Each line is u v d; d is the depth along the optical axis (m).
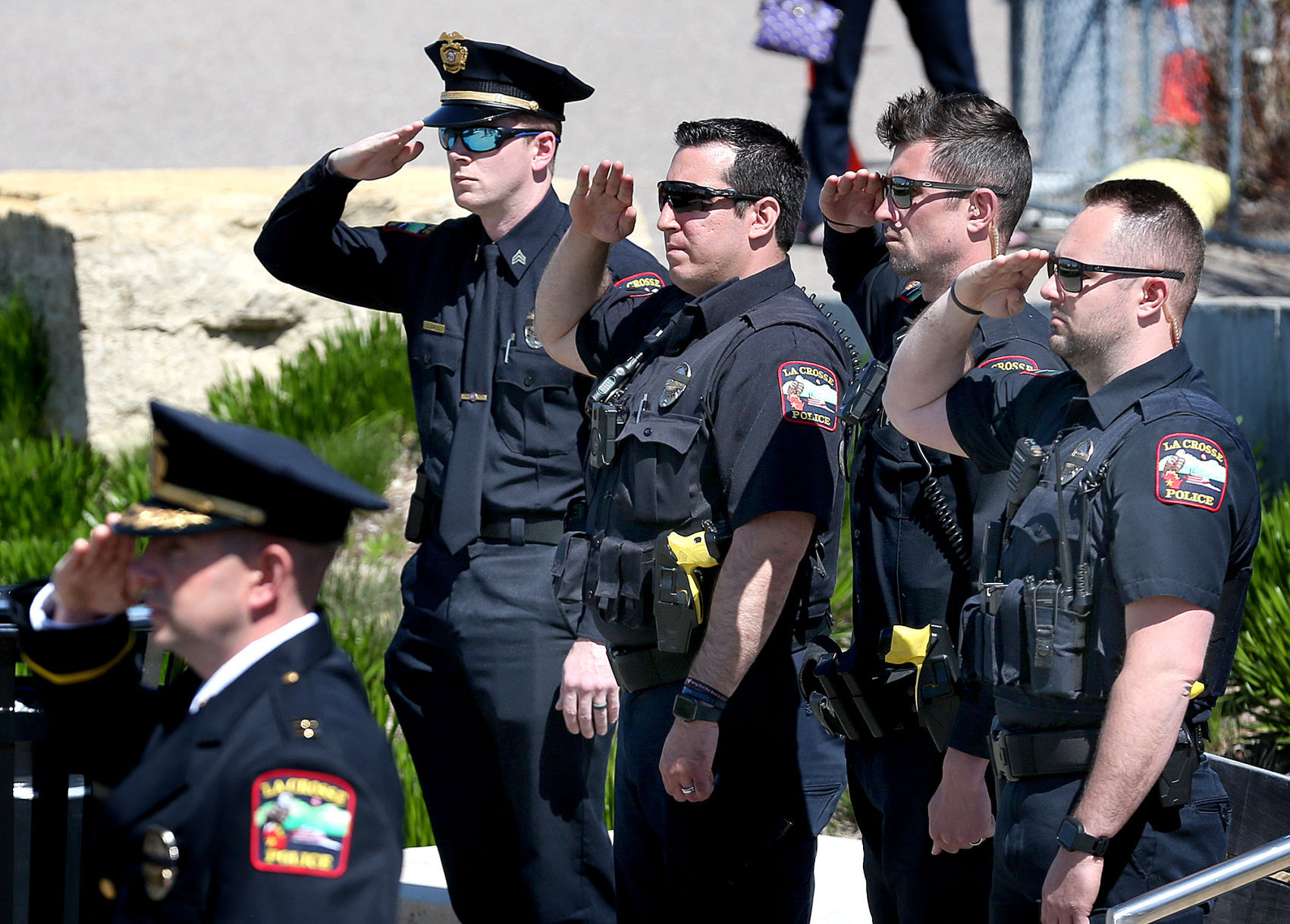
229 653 6.78
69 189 27.52
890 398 10.20
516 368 12.86
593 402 11.15
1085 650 8.45
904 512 10.63
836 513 11.54
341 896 6.18
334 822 6.28
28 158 40.12
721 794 10.95
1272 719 17.11
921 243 10.76
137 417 26.64
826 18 25.88
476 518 12.85
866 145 37.44
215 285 26.67
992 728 9.19
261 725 6.52
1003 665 8.77
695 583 10.51
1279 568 18.14
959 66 25.64
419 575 13.33
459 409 13.12
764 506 10.25
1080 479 8.55
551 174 13.42
